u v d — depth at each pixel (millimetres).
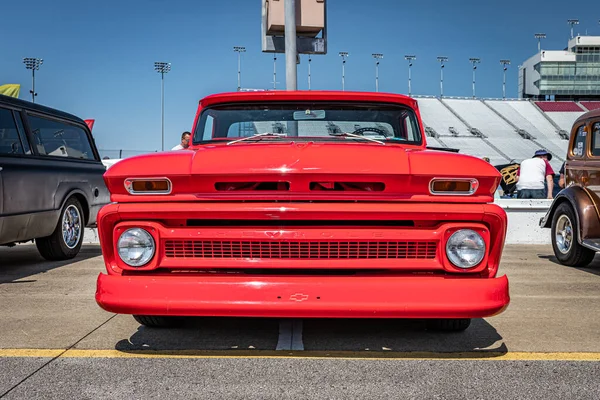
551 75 86125
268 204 3076
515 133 67375
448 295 2998
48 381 2895
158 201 3156
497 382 2904
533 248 8766
